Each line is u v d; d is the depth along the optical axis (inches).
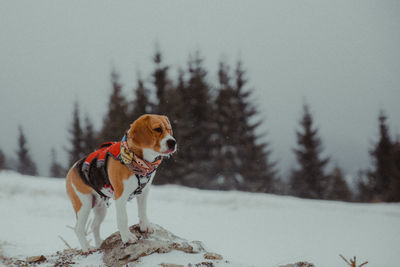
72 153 1286.9
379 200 1206.9
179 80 1236.5
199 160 1131.3
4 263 170.2
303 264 157.4
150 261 145.2
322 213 480.1
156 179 997.8
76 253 171.9
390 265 237.0
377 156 1299.2
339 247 296.8
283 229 377.1
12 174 709.9
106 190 159.3
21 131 1753.2
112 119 1081.4
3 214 374.9
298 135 1261.1
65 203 478.9
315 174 1222.3
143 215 163.2
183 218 421.1
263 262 239.8
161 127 137.8
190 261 146.9
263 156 1155.3
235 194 618.5
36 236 279.4
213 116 1183.6
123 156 143.1
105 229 323.6
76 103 1309.1
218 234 343.3
